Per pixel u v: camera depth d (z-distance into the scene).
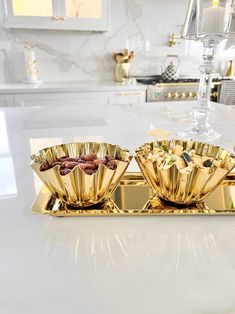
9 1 2.27
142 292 0.33
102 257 0.39
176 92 2.51
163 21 2.82
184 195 0.49
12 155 0.77
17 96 2.24
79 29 2.46
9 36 2.55
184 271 0.36
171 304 0.31
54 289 0.33
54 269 0.36
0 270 0.36
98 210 0.50
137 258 0.39
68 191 0.48
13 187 0.60
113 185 0.51
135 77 2.94
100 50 2.78
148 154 0.54
